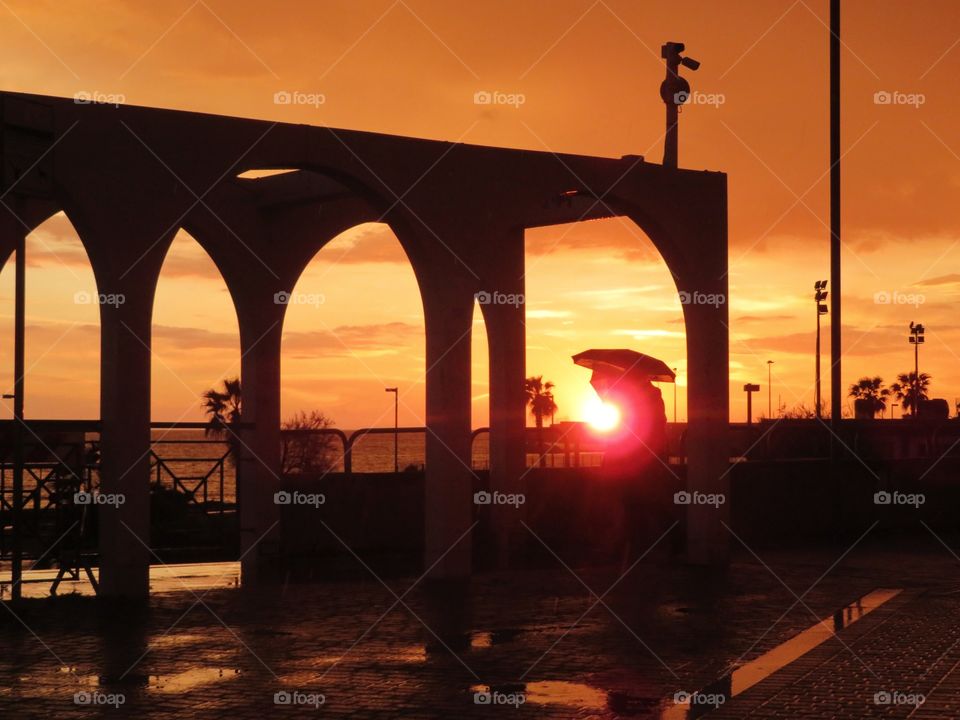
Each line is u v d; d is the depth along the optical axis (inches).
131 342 530.6
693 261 690.8
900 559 705.0
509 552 729.0
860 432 1071.6
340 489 737.0
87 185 518.6
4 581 589.6
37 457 592.7
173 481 700.7
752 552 745.0
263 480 690.8
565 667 384.8
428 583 592.1
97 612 497.0
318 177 654.5
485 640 434.6
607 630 455.8
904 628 450.6
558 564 674.2
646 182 673.0
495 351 748.6
